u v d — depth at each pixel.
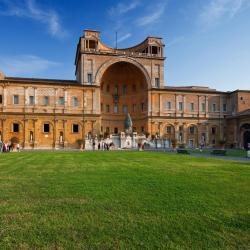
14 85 69.88
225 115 84.81
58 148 71.00
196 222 8.10
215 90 86.00
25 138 69.81
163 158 32.72
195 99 82.69
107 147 63.91
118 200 10.54
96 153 44.47
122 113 87.81
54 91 72.38
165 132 79.81
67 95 73.12
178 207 9.62
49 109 71.69
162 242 6.71
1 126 68.62
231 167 22.45
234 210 9.32
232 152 52.69
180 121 80.69
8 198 10.89
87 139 70.62
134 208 9.46
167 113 79.94
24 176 16.61
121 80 87.75
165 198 10.91
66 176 16.66
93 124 74.06
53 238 6.91
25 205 9.86
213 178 16.11
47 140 71.19
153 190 12.41
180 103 81.44
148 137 76.25
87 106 74.25
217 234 7.22
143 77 80.75
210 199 10.80
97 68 75.69
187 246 6.50
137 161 28.09
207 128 83.06
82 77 74.38
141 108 83.81
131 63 78.56
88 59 75.31
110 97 87.31
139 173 18.22
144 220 8.25
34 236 7.03
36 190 12.35
